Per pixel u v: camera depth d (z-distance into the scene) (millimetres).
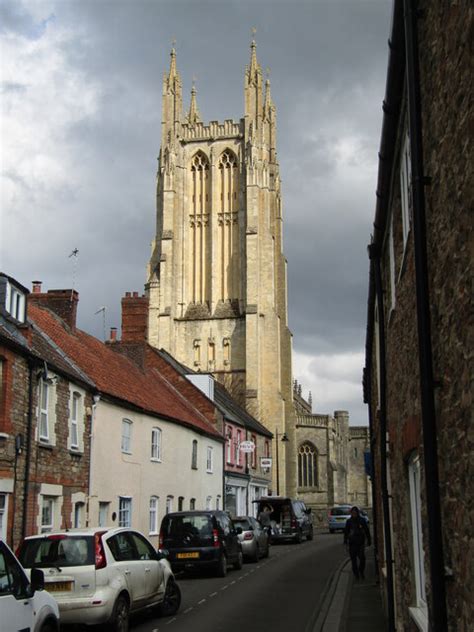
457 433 5664
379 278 13609
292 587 22531
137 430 29781
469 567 5312
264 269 86125
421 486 7602
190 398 45562
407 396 8945
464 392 5383
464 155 5258
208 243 88250
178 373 46188
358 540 23453
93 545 13961
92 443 25031
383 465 13578
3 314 20922
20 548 14156
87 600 13438
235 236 87875
